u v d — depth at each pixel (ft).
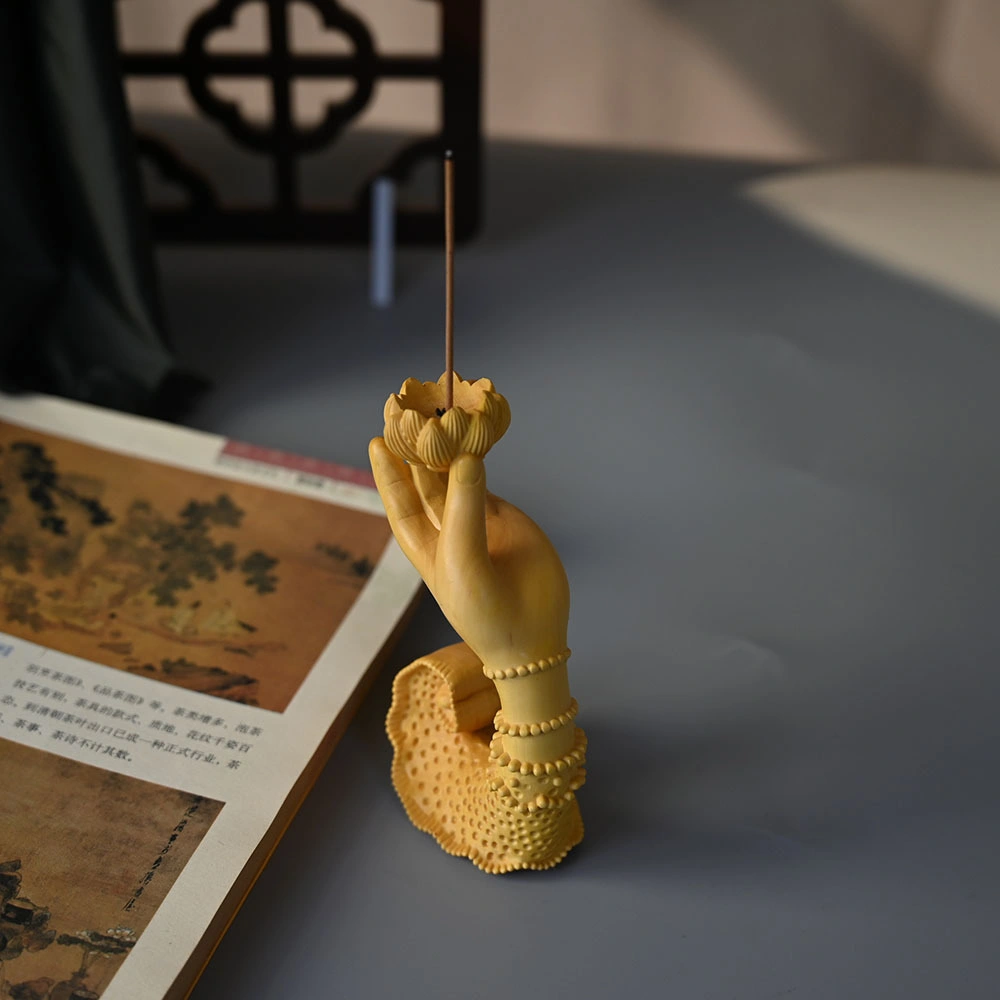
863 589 1.90
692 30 4.58
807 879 1.50
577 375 2.39
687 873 1.50
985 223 3.12
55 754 1.56
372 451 1.39
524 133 4.81
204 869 1.44
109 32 2.13
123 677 1.67
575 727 1.44
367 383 2.36
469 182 2.87
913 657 1.78
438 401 1.35
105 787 1.53
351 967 1.40
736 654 1.78
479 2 2.68
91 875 1.43
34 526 1.90
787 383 2.38
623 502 2.05
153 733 1.59
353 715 1.67
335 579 1.83
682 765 1.62
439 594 1.35
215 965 1.40
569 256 2.92
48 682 1.65
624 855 1.52
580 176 3.40
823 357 2.47
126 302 2.23
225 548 1.88
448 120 2.80
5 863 1.44
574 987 1.39
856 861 1.52
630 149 3.62
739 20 4.56
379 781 1.60
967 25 4.53
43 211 2.21
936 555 1.96
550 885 1.49
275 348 2.48
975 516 2.05
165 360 2.23
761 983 1.40
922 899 1.48
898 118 4.77
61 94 2.14
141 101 4.47
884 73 4.66
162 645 1.72
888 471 2.14
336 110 2.77
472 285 2.77
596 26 4.57
